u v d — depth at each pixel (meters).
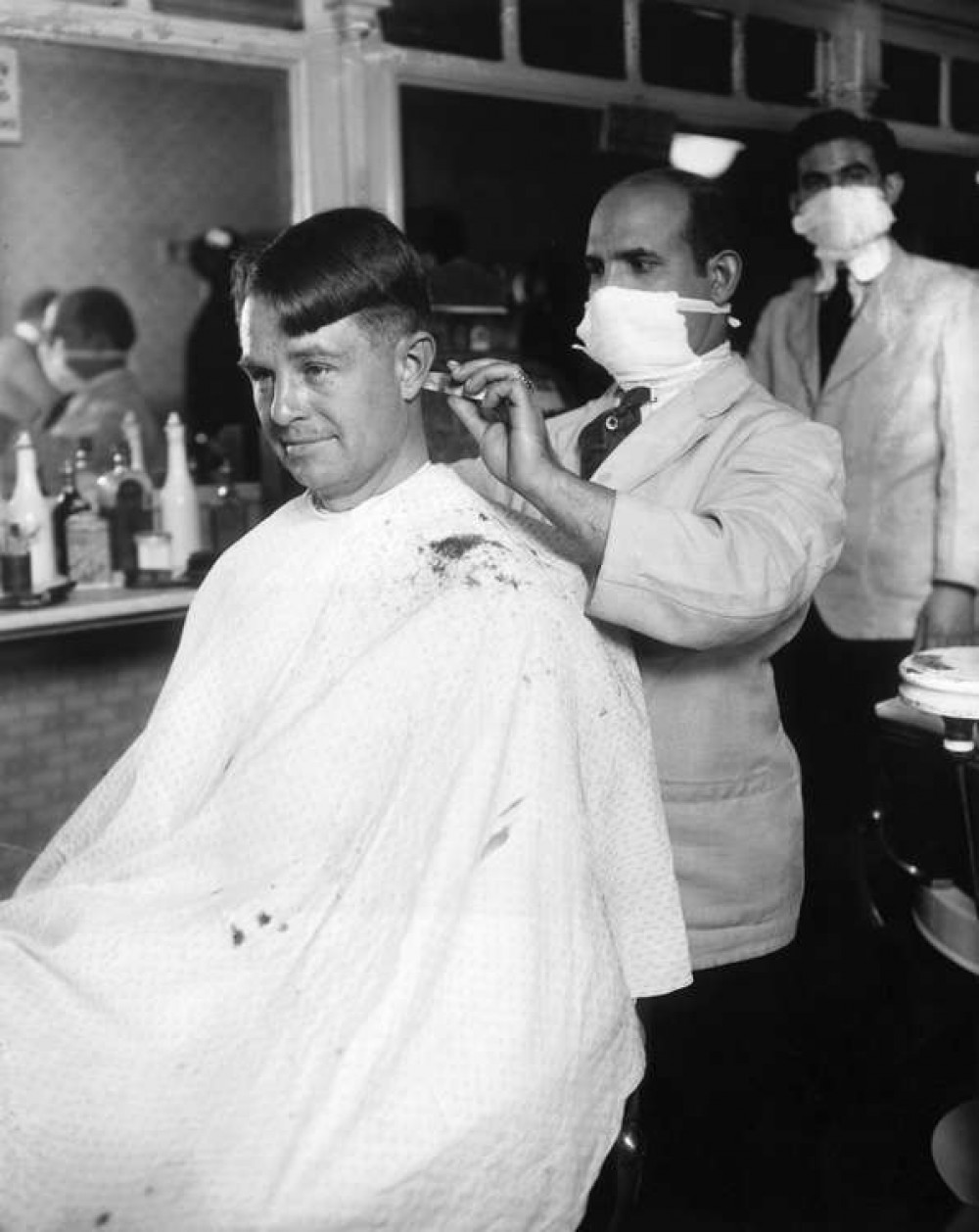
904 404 3.31
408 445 1.47
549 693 1.34
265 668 1.44
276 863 1.30
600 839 1.46
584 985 1.26
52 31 3.13
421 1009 1.20
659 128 4.11
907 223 4.70
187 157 3.61
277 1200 1.13
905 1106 2.40
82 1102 1.18
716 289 1.91
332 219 1.39
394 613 1.39
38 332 3.48
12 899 1.35
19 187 3.43
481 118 3.81
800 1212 2.06
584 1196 1.26
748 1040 2.01
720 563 1.54
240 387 3.70
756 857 1.87
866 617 3.42
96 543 3.22
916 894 2.03
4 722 3.16
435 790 1.30
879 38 4.47
